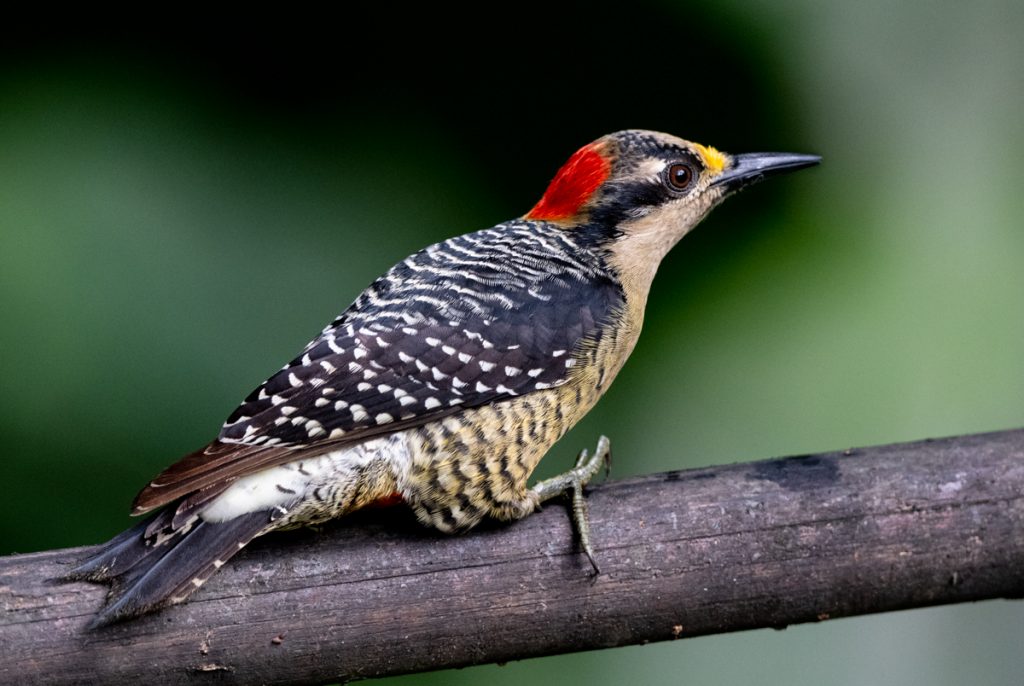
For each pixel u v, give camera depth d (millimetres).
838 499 7914
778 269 12289
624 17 12539
